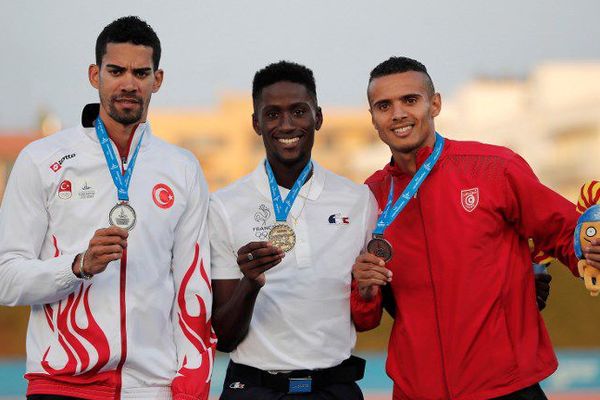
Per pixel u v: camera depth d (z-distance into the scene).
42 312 5.47
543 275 6.26
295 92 6.02
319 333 5.96
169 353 5.64
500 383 5.68
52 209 5.47
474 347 5.71
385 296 6.22
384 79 5.95
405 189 5.92
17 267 5.30
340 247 6.08
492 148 5.98
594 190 5.62
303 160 6.14
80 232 5.46
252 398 5.91
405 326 5.91
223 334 5.93
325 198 6.16
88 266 5.12
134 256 5.46
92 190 5.51
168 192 5.64
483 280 5.74
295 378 5.89
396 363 6.00
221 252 6.09
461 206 5.84
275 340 5.96
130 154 5.63
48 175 5.46
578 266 5.55
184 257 5.74
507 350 5.70
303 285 5.97
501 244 5.85
